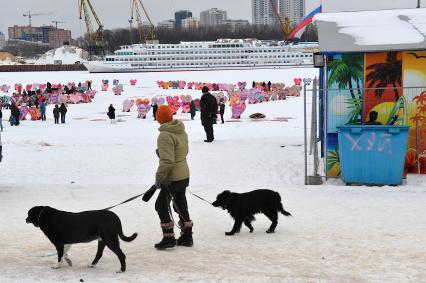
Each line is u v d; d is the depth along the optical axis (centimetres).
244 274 575
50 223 587
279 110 3741
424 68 1203
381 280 550
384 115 1225
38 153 1788
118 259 646
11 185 1229
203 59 13212
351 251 662
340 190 1092
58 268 609
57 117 3297
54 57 18912
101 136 2433
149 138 2306
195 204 989
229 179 1304
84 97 5097
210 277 566
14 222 859
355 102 1230
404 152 1123
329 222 821
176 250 682
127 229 803
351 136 1143
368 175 1144
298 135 2170
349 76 1233
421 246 677
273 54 13288
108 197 1073
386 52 1211
